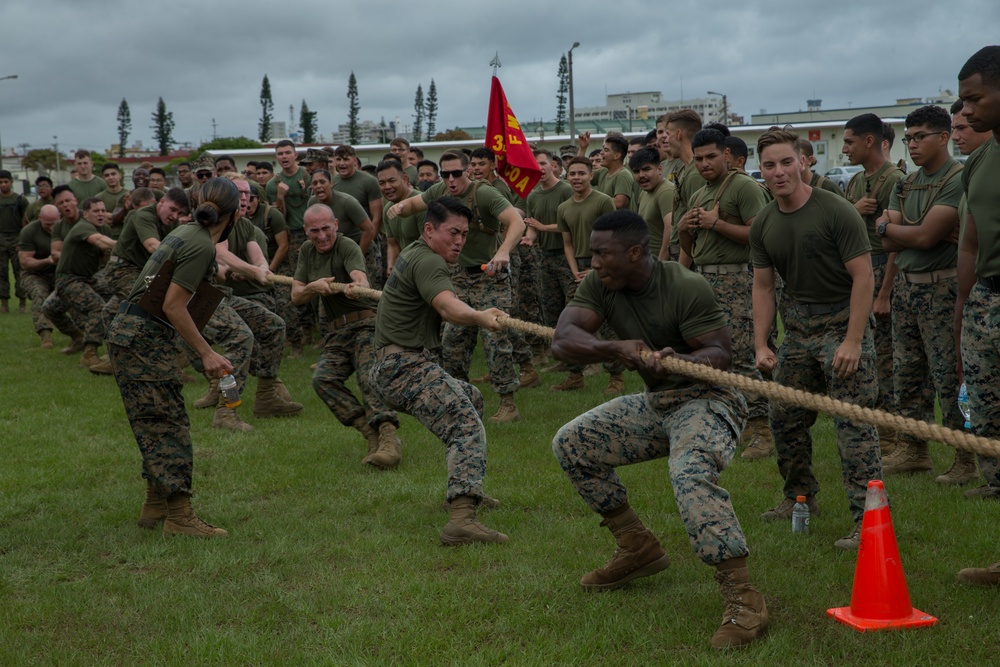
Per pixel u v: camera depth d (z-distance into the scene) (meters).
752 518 4.96
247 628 3.71
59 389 8.88
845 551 4.42
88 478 5.95
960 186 5.06
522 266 10.12
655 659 3.41
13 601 4.01
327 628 3.68
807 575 4.14
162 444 4.79
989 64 3.75
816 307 4.58
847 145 6.50
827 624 3.64
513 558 4.42
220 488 5.72
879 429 6.27
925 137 5.21
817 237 4.43
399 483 5.70
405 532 4.84
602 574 4.02
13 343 11.95
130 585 4.16
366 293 5.95
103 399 8.42
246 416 7.77
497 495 5.43
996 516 4.83
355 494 5.52
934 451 6.32
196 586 4.14
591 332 3.88
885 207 6.37
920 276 5.41
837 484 5.54
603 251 3.64
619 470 5.84
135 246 8.37
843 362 4.34
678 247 7.74
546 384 8.95
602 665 3.38
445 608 3.85
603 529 4.79
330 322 6.47
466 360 7.59
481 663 3.36
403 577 4.22
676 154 7.36
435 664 3.39
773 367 4.66
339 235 6.48
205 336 7.29
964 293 4.36
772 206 4.64
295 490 5.65
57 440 6.93
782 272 4.64
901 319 5.68
